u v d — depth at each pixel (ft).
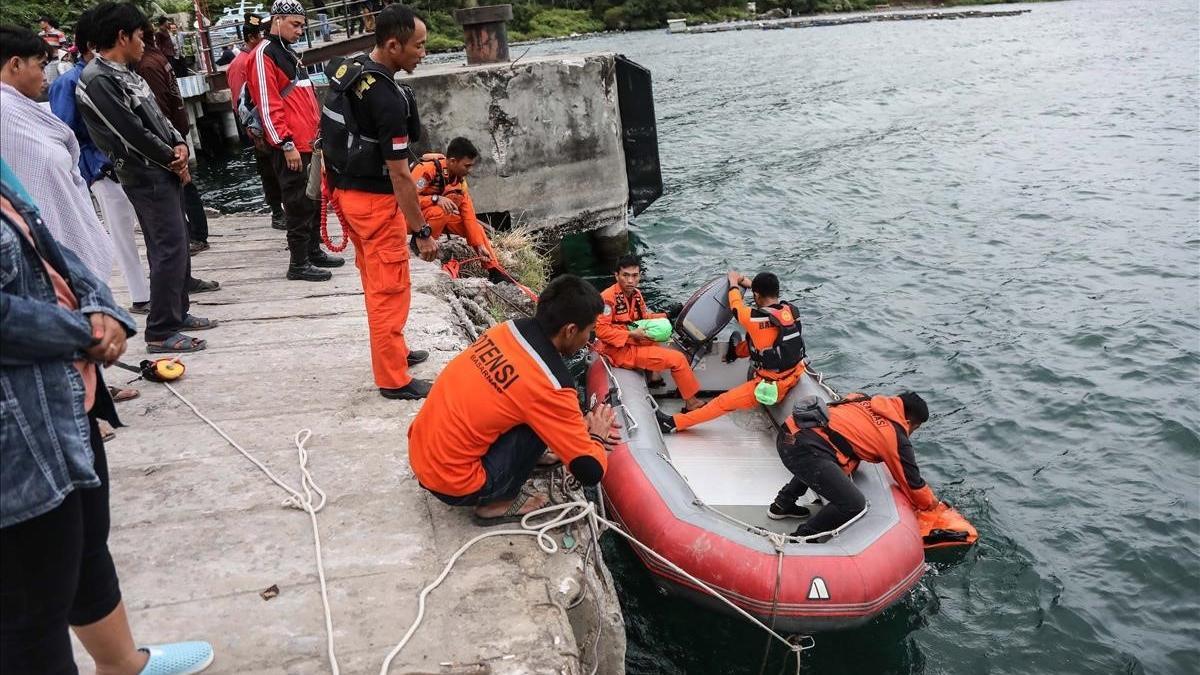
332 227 25.09
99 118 13.09
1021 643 14.47
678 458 18.48
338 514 10.19
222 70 58.85
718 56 123.13
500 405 9.14
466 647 8.13
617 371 19.48
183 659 7.54
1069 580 15.87
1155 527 17.24
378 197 11.60
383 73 10.92
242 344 15.33
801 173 48.55
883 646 14.46
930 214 39.70
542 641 8.21
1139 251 33.24
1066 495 18.37
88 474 5.60
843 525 14.79
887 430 15.23
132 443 11.76
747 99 78.79
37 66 10.80
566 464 9.59
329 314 16.90
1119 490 18.51
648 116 33.01
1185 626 14.78
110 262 11.71
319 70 59.31
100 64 13.06
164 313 14.70
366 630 8.32
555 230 31.83
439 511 10.28
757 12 231.50
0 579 5.43
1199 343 25.14
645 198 34.47
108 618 6.76
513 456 9.55
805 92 81.46
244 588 8.89
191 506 10.31
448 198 22.04
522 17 198.39
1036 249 34.19
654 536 14.67
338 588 8.91
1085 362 24.35
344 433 12.05
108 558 6.71
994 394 22.77
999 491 18.58
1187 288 29.43
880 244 35.70
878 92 79.61
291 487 10.69
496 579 9.09
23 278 5.37
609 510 15.99
